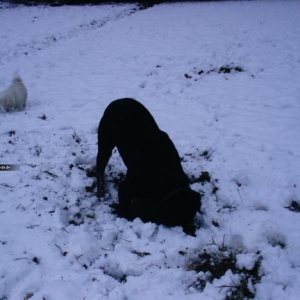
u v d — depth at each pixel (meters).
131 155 2.97
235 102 5.68
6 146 4.37
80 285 2.40
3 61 9.02
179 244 2.76
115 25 14.26
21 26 13.30
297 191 3.37
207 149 4.21
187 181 2.97
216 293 2.34
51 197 3.39
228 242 2.79
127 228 2.99
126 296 2.32
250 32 11.19
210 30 12.00
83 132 4.77
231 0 21.36
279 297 2.28
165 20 14.90
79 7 19.33
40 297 2.31
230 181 3.61
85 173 3.86
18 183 3.58
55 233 2.88
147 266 2.58
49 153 4.19
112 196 3.54
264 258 2.60
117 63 8.49
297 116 5.01
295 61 7.67
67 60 9.03
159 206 2.88
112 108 3.33
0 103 5.34
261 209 3.20
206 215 3.13
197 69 7.56
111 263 2.64
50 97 6.27
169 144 3.08
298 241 2.71
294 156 3.96
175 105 5.68
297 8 16.02
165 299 2.30
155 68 7.86
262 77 6.84
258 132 4.60
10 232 2.90
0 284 2.38
